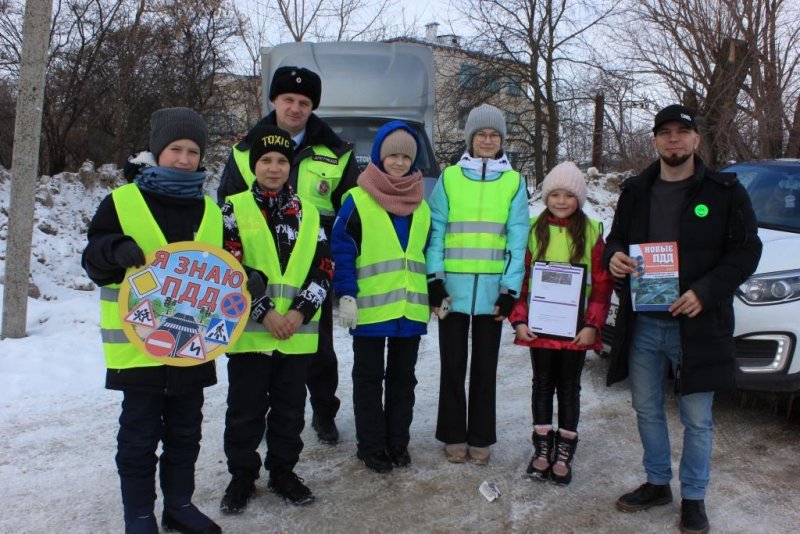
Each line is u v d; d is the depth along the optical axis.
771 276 3.87
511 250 3.53
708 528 3.04
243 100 15.97
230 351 2.99
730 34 10.98
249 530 2.99
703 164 3.05
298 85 3.57
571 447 3.52
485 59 18.91
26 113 5.44
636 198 3.14
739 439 4.03
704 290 2.86
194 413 2.80
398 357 3.59
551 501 3.31
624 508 3.22
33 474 3.44
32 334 5.73
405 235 3.51
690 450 3.04
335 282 3.42
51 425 4.04
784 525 3.11
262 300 2.95
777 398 4.08
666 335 3.10
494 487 3.36
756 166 5.58
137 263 2.53
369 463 3.56
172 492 2.83
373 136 7.85
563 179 3.45
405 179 3.42
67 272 7.63
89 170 10.05
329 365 3.84
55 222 8.70
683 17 11.47
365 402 3.53
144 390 2.60
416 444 3.96
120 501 3.20
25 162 5.50
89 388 4.64
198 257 2.70
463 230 3.57
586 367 5.38
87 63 12.88
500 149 3.72
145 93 13.49
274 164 3.01
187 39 14.12
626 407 4.55
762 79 10.73
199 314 2.70
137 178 2.68
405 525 3.07
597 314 3.45
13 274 5.53
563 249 3.52
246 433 3.11
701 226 2.96
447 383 3.68
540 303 3.52
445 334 3.66
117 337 2.60
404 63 8.24
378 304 3.42
